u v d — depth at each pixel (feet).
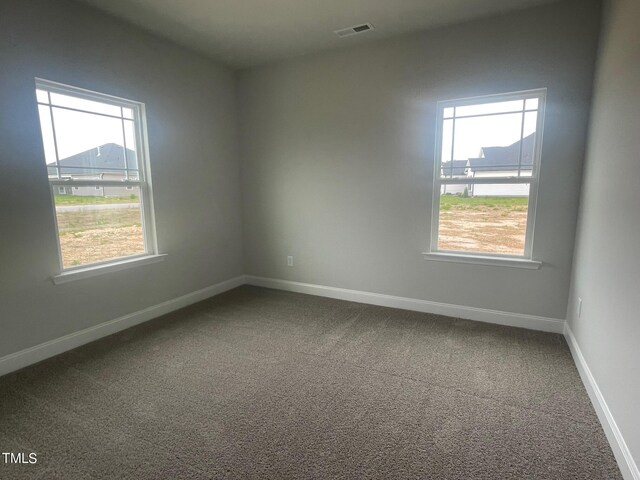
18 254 7.93
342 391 7.12
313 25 10.04
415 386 7.28
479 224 10.53
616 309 5.82
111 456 5.39
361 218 12.21
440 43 10.23
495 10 9.20
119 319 10.18
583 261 8.25
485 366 8.05
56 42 8.34
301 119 12.80
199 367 8.10
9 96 7.60
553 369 7.91
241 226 14.82
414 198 11.21
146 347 9.12
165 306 11.56
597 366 6.61
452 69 10.17
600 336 6.57
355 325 10.50
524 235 9.98
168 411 6.49
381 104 11.32
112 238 10.07
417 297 11.62
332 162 12.42
